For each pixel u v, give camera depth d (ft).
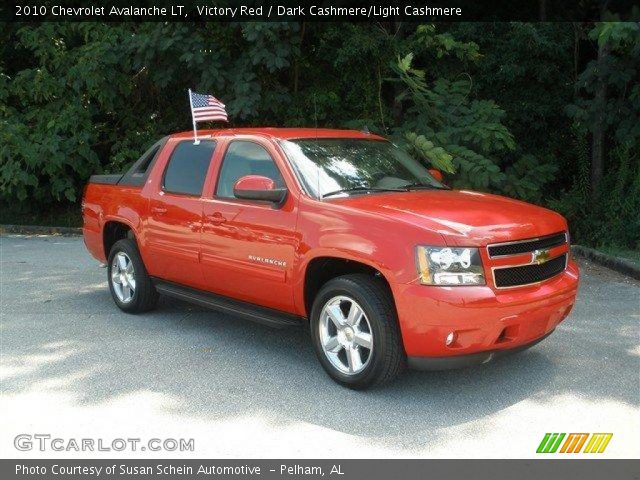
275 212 17.98
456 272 14.96
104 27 43.91
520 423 14.58
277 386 16.83
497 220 16.02
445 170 35.42
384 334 15.60
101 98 44.68
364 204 16.80
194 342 20.45
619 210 35.60
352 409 15.38
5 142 44.52
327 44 42.19
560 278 16.92
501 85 42.32
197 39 39.86
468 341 15.08
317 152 19.19
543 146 43.70
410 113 41.29
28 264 33.88
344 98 44.24
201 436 14.11
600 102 35.45
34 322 22.85
